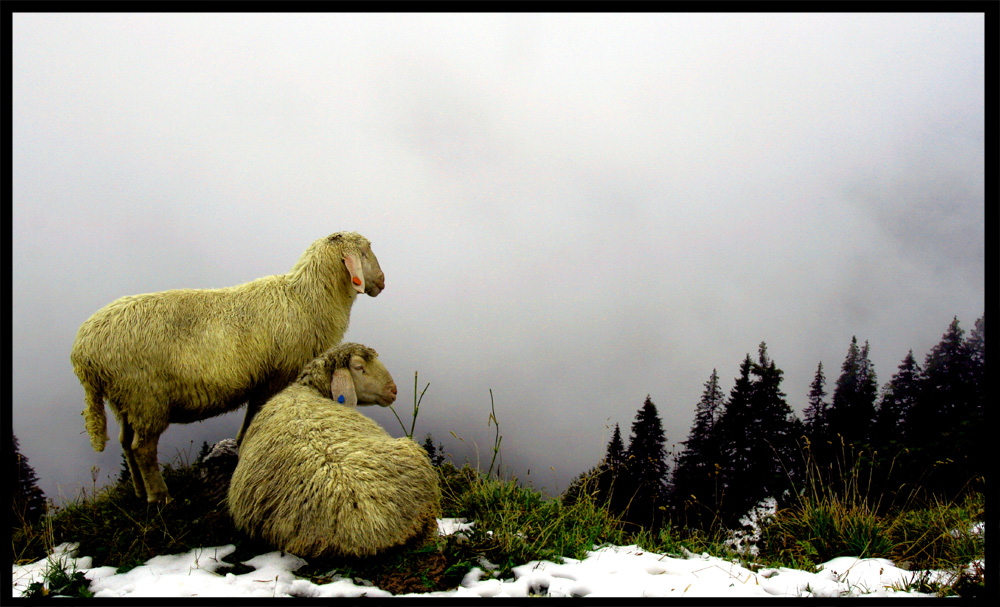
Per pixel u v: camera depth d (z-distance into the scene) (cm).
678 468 2189
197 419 447
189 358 415
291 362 466
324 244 500
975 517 521
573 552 408
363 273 513
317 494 339
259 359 448
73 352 400
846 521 479
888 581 389
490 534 405
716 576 380
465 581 349
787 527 498
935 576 399
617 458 593
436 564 353
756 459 2138
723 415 2423
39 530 418
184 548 380
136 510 425
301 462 351
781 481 1602
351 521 333
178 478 481
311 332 474
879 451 1544
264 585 330
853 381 2573
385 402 465
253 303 457
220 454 468
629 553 423
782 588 370
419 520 358
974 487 658
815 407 2700
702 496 1895
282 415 379
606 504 500
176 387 414
